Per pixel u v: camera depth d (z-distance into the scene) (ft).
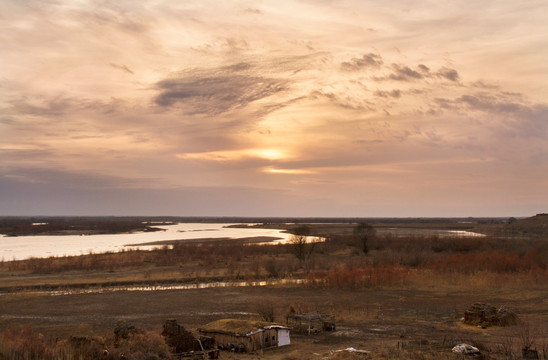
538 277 238.68
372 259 343.26
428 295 207.82
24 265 315.17
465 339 118.01
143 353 91.97
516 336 125.29
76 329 140.15
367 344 116.98
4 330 127.24
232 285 244.01
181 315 164.86
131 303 188.96
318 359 98.58
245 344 110.52
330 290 223.71
